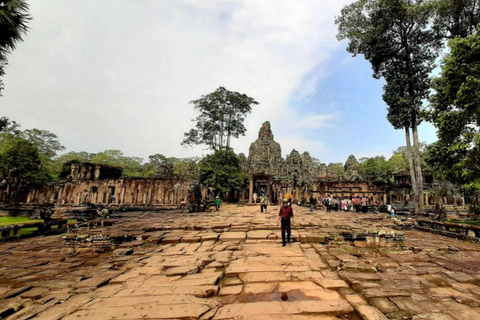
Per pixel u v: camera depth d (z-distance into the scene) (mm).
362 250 7594
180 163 62000
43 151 47031
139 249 8016
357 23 26203
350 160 45375
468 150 13453
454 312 3553
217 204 22328
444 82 13953
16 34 9523
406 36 24453
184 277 5059
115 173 37500
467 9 19188
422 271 5555
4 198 27484
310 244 8250
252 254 6930
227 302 3861
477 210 15734
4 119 13453
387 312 3512
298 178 38562
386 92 24766
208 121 41625
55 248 8805
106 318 3350
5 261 6891
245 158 51531
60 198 30797
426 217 20141
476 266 6066
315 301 3842
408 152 24031
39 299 4113
